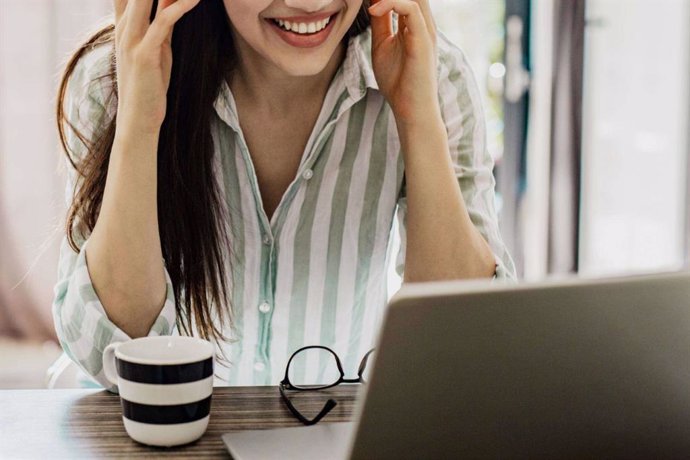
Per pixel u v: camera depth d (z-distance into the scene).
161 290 1.17
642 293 0.72
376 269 1.41
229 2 1.14
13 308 3.42
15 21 3.24
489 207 1.36
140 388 0.88
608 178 3.23
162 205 1.23
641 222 3.27
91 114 1.29
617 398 0.75
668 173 3.25
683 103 3.23
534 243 3.25
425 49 1.23
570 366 0.72
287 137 1.31
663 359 0.75
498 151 3.21
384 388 0.69
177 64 1.22
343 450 0.86
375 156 1.33
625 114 3.21
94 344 1.14
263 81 1.26
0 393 1.05
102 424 0.96
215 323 1.34
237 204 1.31
